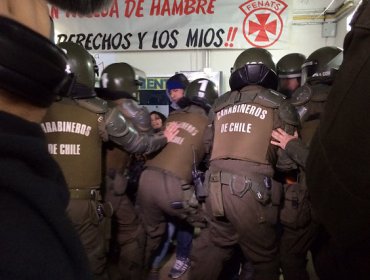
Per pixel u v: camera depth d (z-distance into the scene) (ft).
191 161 6.23
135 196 7.06
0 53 0.85
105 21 13.42
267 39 13.04
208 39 13.29
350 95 1.48
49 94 1.03
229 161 5.00
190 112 6.84
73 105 4.83
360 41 1.47
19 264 0.76
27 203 0.84
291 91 8.37
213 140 5.59
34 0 0.98
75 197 4.67
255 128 5.00
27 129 0.93
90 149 4.85
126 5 13.33
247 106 5.20
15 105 0.94
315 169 1.78
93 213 4.83
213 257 5.44
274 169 5.16
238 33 13.15
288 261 5.35
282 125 5.01
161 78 13.66
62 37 13.48
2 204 0.79
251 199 4.76
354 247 1.80
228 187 4.86
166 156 6.23
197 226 6.22
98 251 4.97
